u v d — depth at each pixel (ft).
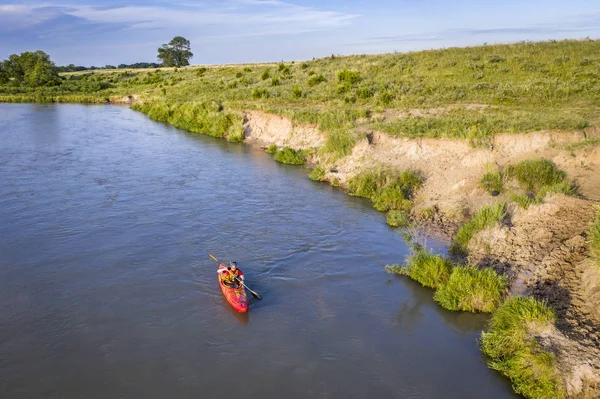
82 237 58.90
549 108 97.25
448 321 42.78
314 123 110.32
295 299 46.06
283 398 33.19
